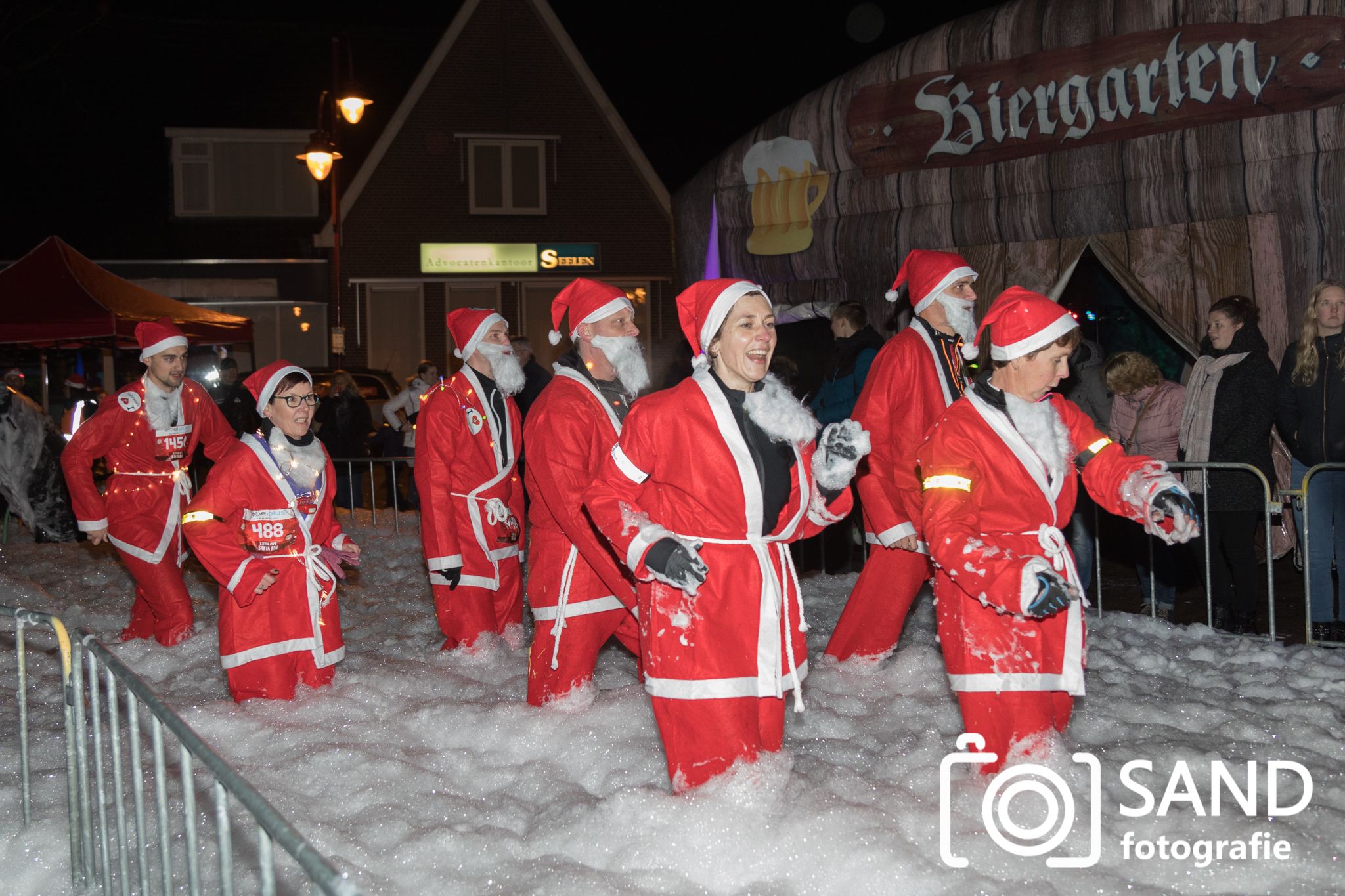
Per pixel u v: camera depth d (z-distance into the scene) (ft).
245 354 80.28
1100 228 29.35
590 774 14.08
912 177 32.63
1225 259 27.30
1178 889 10.77
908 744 14.28
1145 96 28.02
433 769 14.37
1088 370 26.61
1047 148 29.99
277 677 16.66
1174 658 18.81
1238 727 14.82
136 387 20.99
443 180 81.35
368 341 80.79
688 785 11.53
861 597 17.58
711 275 39.11
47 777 13.84
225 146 80.18
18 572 30.94
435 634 22.91
